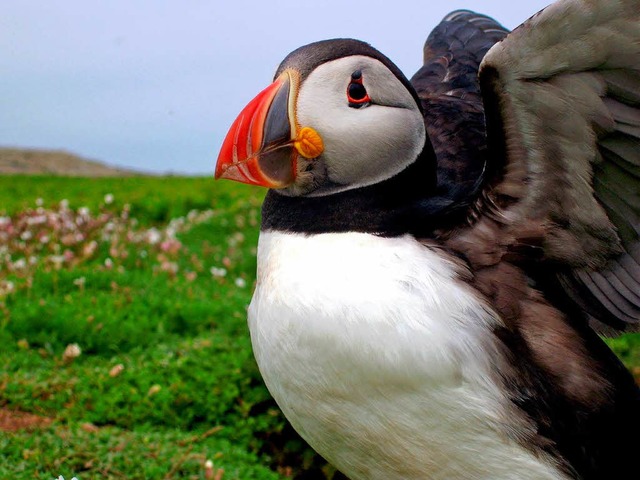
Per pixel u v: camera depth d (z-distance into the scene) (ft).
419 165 1.17
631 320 1.19
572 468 1.13
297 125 1.14
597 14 0.99
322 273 1.10
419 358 1.06
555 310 1.16
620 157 1.09
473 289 1.12
